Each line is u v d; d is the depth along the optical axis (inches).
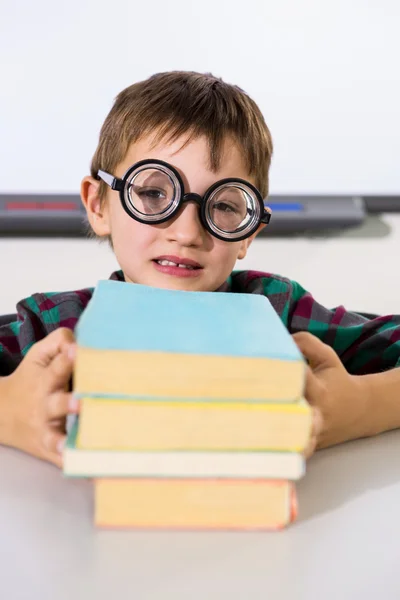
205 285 33.9
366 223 95.0
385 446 25.4
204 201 31.5
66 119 84.5
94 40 82.5
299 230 89.9
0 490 20.6
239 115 35.7
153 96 35.2
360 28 85.4
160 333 18.4
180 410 17.4
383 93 87.8
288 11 84.1
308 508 20.0
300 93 86.8
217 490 18.1
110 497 18.0
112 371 17.1
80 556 17.0
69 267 79.8
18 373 23.5
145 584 16.0
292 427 17.8
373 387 26.3
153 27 82.7
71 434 18.4
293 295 38.3
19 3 80.8
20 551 17.2
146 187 31.1
